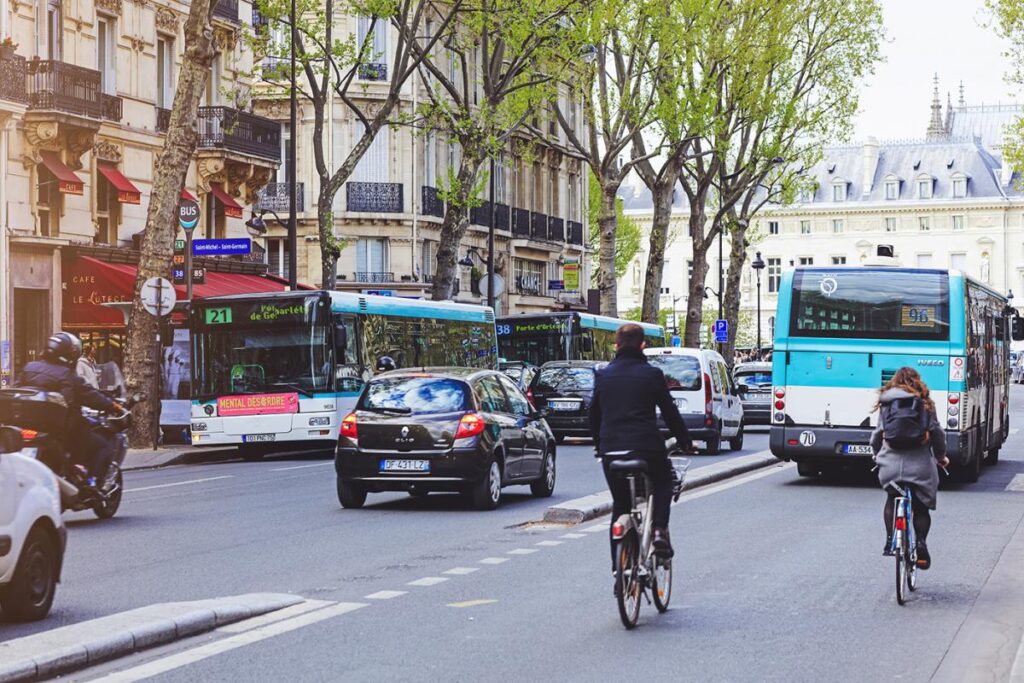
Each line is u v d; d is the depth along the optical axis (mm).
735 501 21031
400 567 13680
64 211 37625
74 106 36875
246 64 47031
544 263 75562
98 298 37406
